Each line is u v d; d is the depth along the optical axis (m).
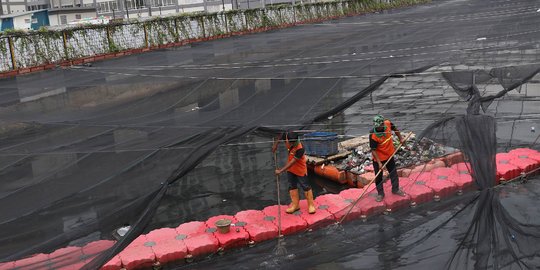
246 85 8.50
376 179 7.35
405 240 6.29
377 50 10.26
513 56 9.26
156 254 6.61
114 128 7.43
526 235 5.95
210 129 7.34
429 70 9.18
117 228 6.07
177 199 8.96
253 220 7.56
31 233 5.59
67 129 7.43
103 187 6.31
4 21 38.09
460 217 6.49
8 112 8.00
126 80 9.40
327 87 8.42
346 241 6.54
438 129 7.48
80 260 5.56
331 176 9.62
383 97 9.08
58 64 14.91
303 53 10.55
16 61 14.79
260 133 7.50
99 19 32.44
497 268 5.36
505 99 9.35
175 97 8.30
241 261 6.49
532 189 7.85
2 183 6.25
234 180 9.66
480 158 7.02
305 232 7.17
